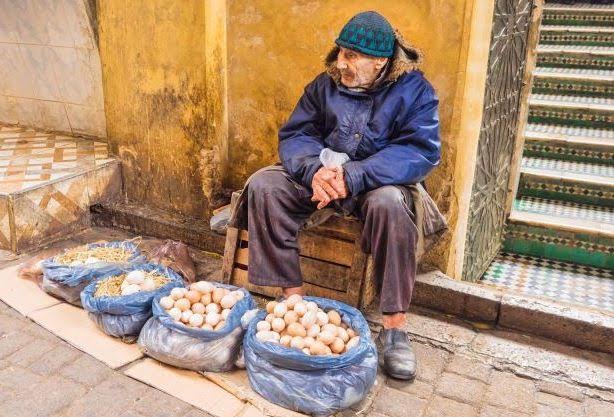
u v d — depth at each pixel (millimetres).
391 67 2807
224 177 4023
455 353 2900
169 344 2619
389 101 2830
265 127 3795
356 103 2889
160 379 2607
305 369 2391
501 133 4102
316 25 3447
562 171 5418
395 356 2697
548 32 7355
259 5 3576
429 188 3340
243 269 3379
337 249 3137
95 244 3561
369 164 2709
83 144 4742
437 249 3402
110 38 4062
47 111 5055
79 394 2508
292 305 2643
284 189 2811
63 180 3924
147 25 3854
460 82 3104
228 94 3846
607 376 2744
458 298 3203
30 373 2633
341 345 2479
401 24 3195
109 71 4152
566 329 2984
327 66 2947
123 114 4191
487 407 2527
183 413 2418
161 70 3896
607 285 4438
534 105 6156
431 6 3090
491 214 4324
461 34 3039
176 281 3082
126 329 2828
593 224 4773
